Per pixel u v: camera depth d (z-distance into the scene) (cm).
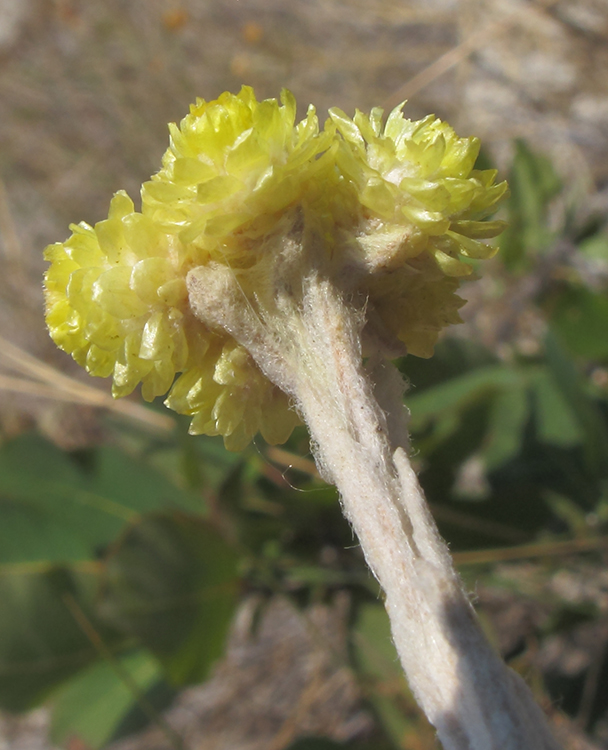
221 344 5
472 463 14
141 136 18
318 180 5
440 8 18
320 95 18
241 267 5
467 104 18
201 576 10
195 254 5
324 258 5
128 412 12
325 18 19
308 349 5
